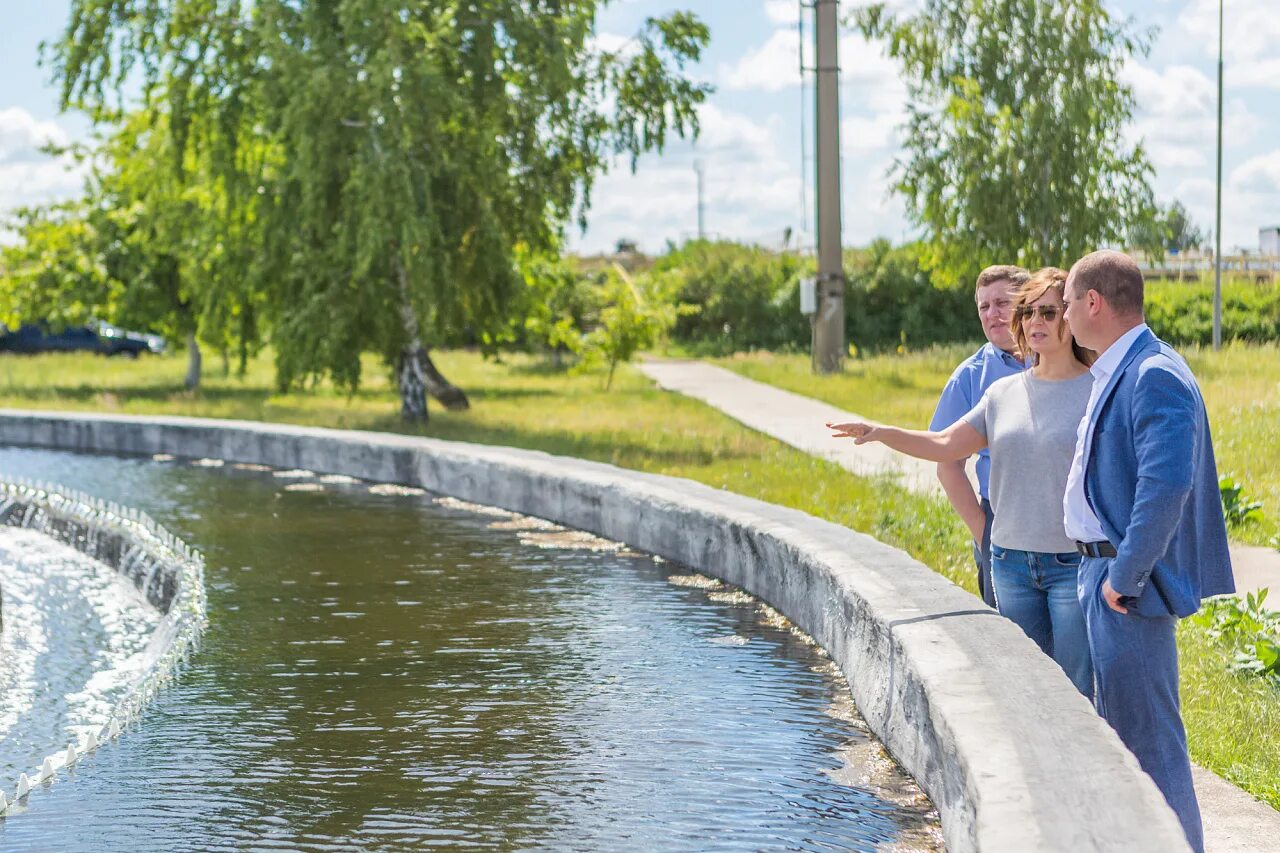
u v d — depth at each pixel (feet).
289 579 32.37
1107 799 12.01
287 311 68.59
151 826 16.42
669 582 31.30
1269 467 40.11
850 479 43.91
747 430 62.08
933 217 96.48
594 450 55.31
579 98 69.05
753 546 29.40
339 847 15.64
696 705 21.21
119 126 95.35
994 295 17.43
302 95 63.10
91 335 148.87
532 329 93.71
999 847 11.10
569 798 17.07
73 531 41.34
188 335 100.22
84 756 19.24
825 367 97.91
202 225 75.10
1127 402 13.55
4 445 71.51
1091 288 13.80
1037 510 15.70
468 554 35.53
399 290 68.90
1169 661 13.89
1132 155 94.68
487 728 20.17
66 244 100.17
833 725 20.02
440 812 16.70
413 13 65.77
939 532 33.45
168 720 20.95
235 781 18.02
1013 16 94.68
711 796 17.06
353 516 43.04
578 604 29.01
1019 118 94.43
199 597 29.99
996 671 15.97
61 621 30.60
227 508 45.19
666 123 71.72
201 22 67.87
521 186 70.13
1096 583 13.99
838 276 97.66
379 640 26.04
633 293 98.48
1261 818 14.93
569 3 69.77
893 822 15.99
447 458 47.91
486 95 67.67
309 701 21.84
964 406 17.74
